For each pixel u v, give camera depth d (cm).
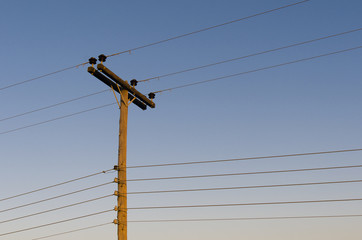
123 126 1802
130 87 1920
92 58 1805
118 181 1681
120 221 1622
